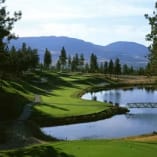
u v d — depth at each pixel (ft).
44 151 106.22
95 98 472.44
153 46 150.61
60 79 630.33
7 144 150.10
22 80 488.44
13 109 266.36
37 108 300.20
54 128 252.01
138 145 115.44
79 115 287.48
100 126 268.00
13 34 123.75
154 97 505.25
